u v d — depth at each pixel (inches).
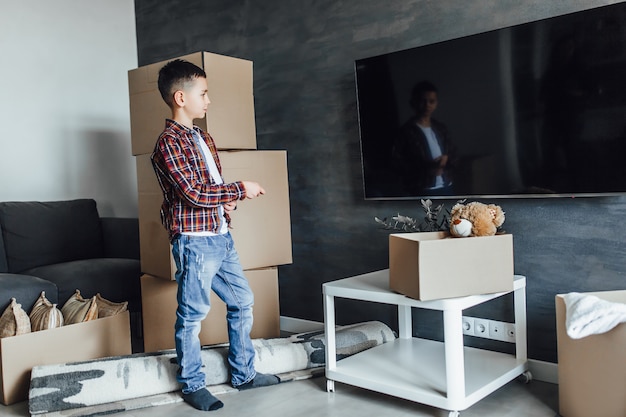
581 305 76.3
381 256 119.0
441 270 82.2
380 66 111.6
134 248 145.7
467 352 103.7
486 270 84.7
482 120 99.2
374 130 114.1
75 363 96.1
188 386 92.9
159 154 87.0
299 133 131.6
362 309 124.8
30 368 98.1
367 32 117.8
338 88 123.5
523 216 99.7
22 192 149.7
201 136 94.1
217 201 86.1
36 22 152.3
